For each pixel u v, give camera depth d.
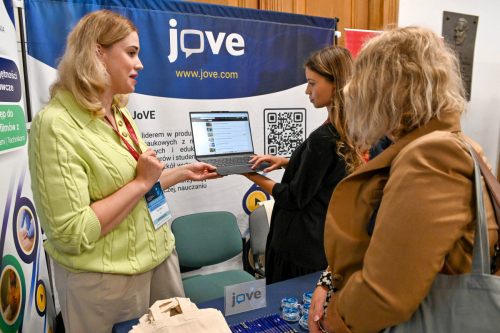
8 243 1.25
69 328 1.15
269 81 2.33
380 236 0.57
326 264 1.43
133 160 1.18
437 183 0.53
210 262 2.03
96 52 1.06
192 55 2.09
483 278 0.54
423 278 0.53
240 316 1.10
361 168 0.69
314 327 0.82
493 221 0.59
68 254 1.08
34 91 1.74
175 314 1.00
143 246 1.20
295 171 1.42
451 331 0.56
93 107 1.05
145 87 2.00
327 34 2.45
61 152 0.98
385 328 0.60
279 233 1.45
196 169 1.51
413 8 2.97
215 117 1.83
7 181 1.25
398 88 0.60
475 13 3.26
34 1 1.70
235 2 2.47
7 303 1.19
